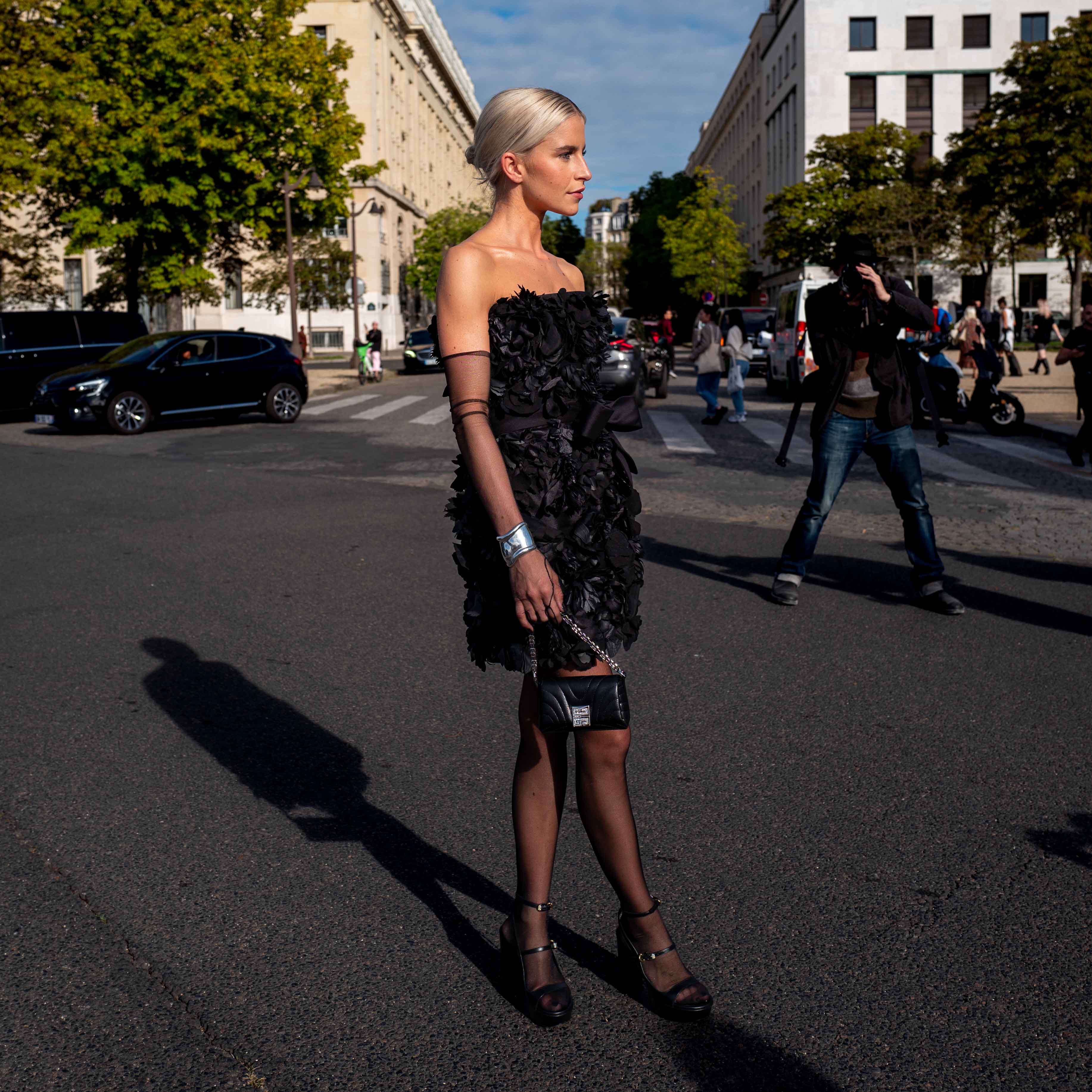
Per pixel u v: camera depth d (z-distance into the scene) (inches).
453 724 174.6
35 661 209.9
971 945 109.6
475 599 95.4
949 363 654.5
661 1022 97.1
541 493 91.7
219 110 1152.2
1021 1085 87.9
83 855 129.8
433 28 3233.3
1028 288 2169.0
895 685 193.5
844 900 118.9
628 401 97.5
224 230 1299.2
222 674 201.0
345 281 1867.6
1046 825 137.3
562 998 96.7
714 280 2765.7
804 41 2298.2
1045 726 172.4
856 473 464.4
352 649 216.4
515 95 95.1
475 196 4015.8
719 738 167.3
